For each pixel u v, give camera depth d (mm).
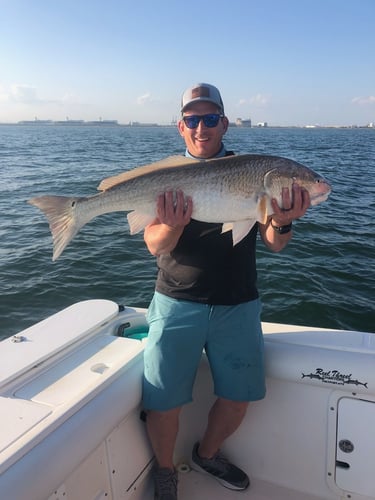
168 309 2383
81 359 2355
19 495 1557
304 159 28922
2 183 15930
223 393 2436
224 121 2664
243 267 2412
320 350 2465
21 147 41312
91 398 2010
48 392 2039
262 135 91375
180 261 2383
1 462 1582
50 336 2482
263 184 2340
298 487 2539
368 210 11586
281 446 2557
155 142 52750
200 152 2652
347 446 2389
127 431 2371
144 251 7867
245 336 2381
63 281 6566
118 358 2373
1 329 5273
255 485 2590
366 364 2320
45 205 2666
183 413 2789
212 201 2328
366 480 2367
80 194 13477
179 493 2557
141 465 2508
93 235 8922
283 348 2523
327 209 11672
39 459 1671
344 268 6910
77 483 1994
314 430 2461
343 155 33531
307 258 7375
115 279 6641
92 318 2732
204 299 2348
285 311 5535
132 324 2895
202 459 2619
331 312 5484
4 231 9258
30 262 7324
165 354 2342
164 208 2303
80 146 43000
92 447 1931
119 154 31234
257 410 2586
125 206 2518
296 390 2477
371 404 2320
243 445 2648
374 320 5316
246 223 2344
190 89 2568
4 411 1880
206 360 2646
